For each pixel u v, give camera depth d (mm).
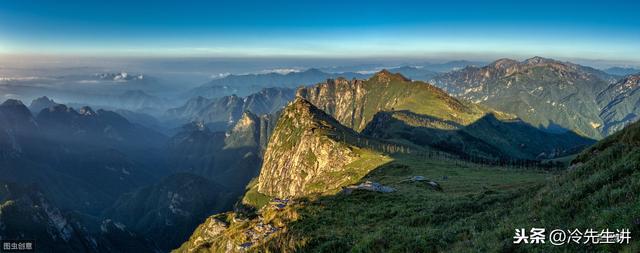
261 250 47500
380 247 36188
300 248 43375
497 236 29594
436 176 150375
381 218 58562
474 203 54188
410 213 57406
